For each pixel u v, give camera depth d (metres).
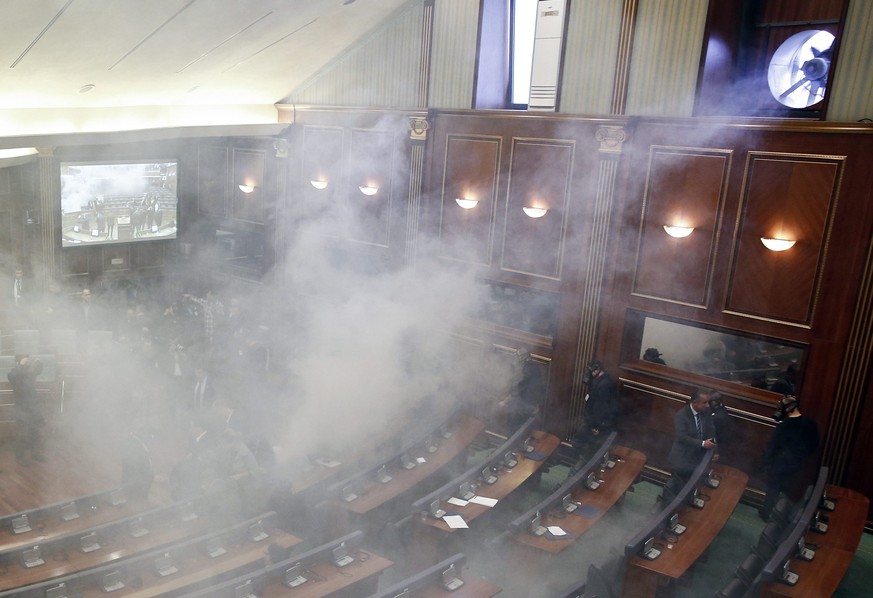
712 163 8.46
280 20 9.63
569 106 9.61
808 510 6.38
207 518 7.18
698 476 7.24
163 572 6.09
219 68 10.81
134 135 11.30
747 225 8.31
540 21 9.79
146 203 15.07
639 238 9.09
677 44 8.59
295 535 7.41
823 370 8.03
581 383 9.77
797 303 8.11
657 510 7.82
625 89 9.03
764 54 8.66
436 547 6.84
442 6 10.61
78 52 8.57
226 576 6.17
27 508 8.29
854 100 7.61
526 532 6.61
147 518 6.84
